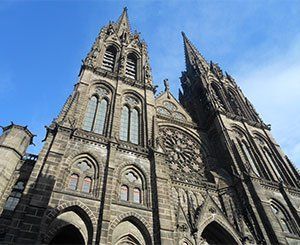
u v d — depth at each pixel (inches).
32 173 1128.2
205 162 1968.5
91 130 1569.9
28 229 944.3
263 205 1510.8
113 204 1205.7
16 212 987.9
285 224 1581.0
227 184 1690.5
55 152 1226.6
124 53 2327.8
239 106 2593.5
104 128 1614.2
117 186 1296.8
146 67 2290.8
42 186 1081.4
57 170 1169.4
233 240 1355.8
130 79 2025.1
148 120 1763.0
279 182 1792.6
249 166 1776.6
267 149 2181.3
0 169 1161.4
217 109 2273.6
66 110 1509.6
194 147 2063.2
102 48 2298.2
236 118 2304.4
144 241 1165.7
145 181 1379.2
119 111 1728.6
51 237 1008.2
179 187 1536.7
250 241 1355.8
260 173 1915.6
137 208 1238.9
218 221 1382.9
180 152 1939.0
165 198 1284.4
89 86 1804.9
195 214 1400.1
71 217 1109.1
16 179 1222.3
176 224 1269.7
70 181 1225.4
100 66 2094.0
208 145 2119.8
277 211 1631.4
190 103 2827.3
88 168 1317.7
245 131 2226.9
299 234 1525.6
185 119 2292.1
